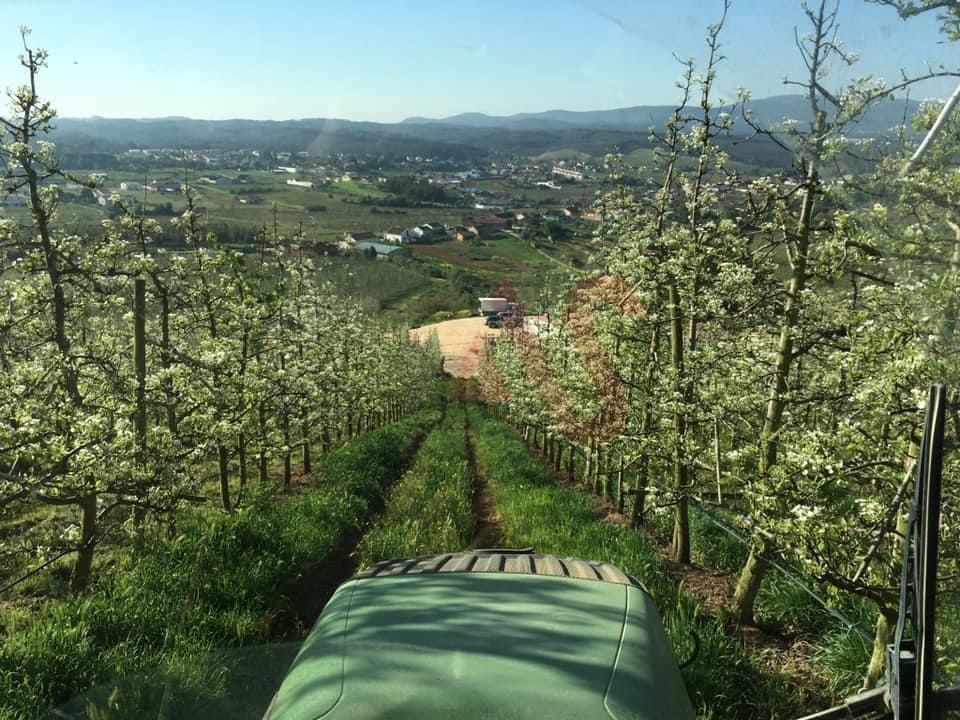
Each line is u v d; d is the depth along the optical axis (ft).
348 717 7.36
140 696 16.67
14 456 24.52
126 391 30.48
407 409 164.55
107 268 30.78
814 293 20.08
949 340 7.62
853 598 22.34
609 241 36.76
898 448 14.78
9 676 17.25
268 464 70.54
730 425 25.82
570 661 8.20
